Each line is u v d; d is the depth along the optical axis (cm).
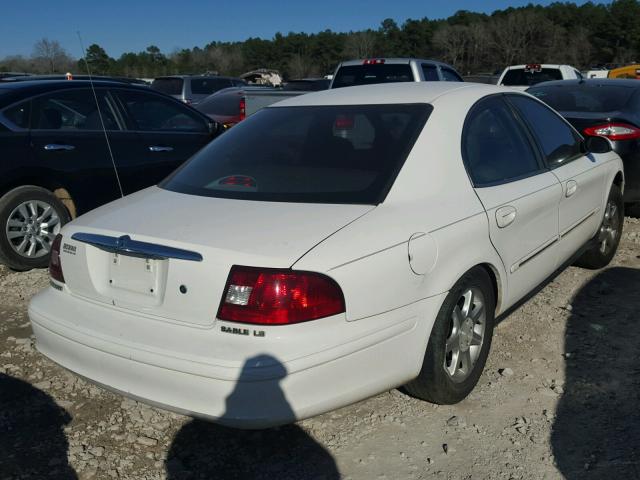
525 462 284
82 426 318
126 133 610
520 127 397
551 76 1348
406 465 284
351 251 259
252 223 272
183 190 326
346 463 287
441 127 329
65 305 296
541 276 400
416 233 282
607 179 493
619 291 478
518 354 383
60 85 582
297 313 245
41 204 548
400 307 274
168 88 1773
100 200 594
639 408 323
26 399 342
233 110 1166
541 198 377
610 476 273
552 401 331
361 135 332
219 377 243
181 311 257
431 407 327
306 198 295
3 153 526
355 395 265
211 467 287
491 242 326
